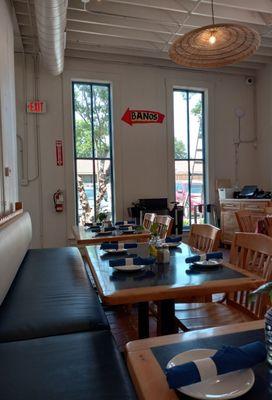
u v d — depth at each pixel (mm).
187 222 6988
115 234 3736
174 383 790
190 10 4531
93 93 6367
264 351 899
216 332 1115
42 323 1752
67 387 1164
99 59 6113
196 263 2051
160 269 1983
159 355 967
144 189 6539
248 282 1715
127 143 6414
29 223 3990
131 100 6418
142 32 5402
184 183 6969
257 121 7254
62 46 4418
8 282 2299
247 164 7293
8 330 1681
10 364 1329
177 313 2105
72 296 2176
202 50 3117
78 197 6309
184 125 6941
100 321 1790
